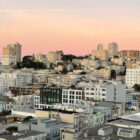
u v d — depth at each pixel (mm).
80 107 185750
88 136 120812
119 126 138750
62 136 131375
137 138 119188
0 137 121312
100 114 186000
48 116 168875
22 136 124188
